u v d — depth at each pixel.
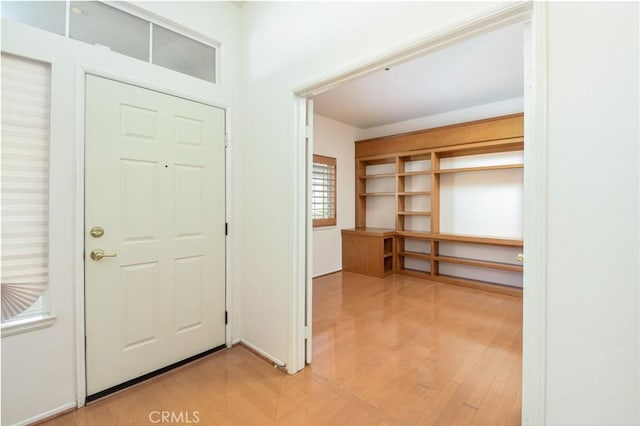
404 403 1.77
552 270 1.09
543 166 1.09
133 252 1.95
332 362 2.24
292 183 2.09
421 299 3.72
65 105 1.69
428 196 4.94
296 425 1.60
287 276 2.12
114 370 1.88
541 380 1.11
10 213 1.56
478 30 1.29
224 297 2.46
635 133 0.95
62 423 1.61
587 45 1.02
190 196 2.23
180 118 2.17
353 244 5.09
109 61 1.84
